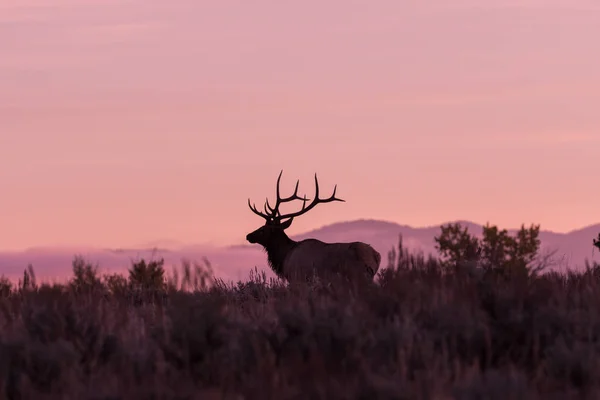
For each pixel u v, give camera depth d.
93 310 37.03
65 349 29.61
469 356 30.17
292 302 38.56
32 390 27.22
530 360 30.55
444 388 26.25
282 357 29.95
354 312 33.16
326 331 30.67
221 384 27.58
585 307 35.12
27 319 34.25
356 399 25.59
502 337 31.45
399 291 35.16
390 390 25.31
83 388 26.69
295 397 25.81
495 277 40.19
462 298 34.53
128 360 29.86
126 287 47.56
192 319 31.81
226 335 31.55
